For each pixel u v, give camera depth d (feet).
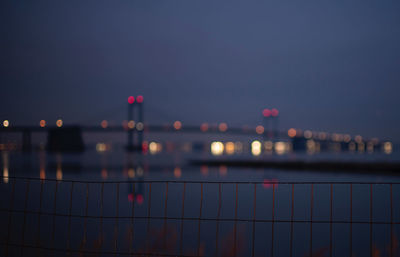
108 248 21.22
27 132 321.32
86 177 86.33
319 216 34.04
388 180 78.18
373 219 32.30
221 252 21.18
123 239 23.49
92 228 26.89
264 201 43.45
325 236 25.20
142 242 22.80
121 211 35.68
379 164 108.58
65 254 19.48
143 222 29.45
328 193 50.16
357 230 26.99
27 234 24.35
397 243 23.16
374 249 21.93
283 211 36.94
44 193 45.80
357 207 38.96
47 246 21.35
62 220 29.50
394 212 36.01
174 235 24.93
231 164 144.36
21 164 148.36
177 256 19.10
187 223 29.25
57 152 335.67
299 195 48.47
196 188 55.21
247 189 54.34
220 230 26.86
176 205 40.04
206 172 108.06
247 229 27.27
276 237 24.94
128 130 364.99
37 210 34.37
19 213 31.65
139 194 47.75
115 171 111.45
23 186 51.90
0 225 26.68
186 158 247.70
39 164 149.28
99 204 39.06
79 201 40.86
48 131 334.03
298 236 25.27
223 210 37.47
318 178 85.51
